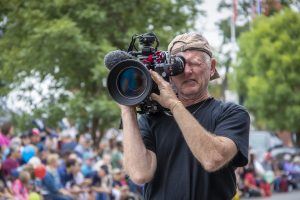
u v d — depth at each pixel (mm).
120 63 4391
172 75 4484
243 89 39594
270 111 39000
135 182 4504
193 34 4625
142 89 4406
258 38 38469
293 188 32062
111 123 18656
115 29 18344
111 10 18250
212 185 4488
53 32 16797
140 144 4535
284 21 38000
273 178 28656
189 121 4309
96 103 17594
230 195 4547
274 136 38812
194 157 4504
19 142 14258
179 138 4555
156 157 4602
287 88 38062
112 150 18719
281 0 18469
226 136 4465
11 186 12781
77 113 17891
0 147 13609
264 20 38062
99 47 17453
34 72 17812
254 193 25828
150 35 4617
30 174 13195
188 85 4586
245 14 22172
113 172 16750
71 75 18094
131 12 18484
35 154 14305
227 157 4359
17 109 18109
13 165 13078
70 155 15242
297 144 44906
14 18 17359
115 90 4434
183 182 4492
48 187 13758
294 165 32469
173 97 4402
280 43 37844
